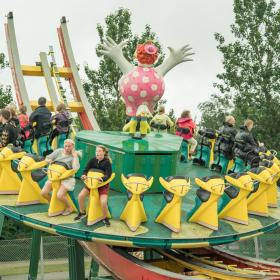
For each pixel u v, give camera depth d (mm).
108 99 31781
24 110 16922
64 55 23531
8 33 21781
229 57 32344
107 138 14367
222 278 11086
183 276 10500
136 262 11219
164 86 14055
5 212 11648
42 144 15891
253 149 14758
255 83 32406
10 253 23656
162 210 10734
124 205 11844
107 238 10195
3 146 13883
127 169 12750
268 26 31625
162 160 13031
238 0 32031
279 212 13414
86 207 11227
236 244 23891
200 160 17484
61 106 16234
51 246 24047
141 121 14477
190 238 10320
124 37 30672
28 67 21844
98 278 13430
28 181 11750
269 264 12484
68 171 10781
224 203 11727
